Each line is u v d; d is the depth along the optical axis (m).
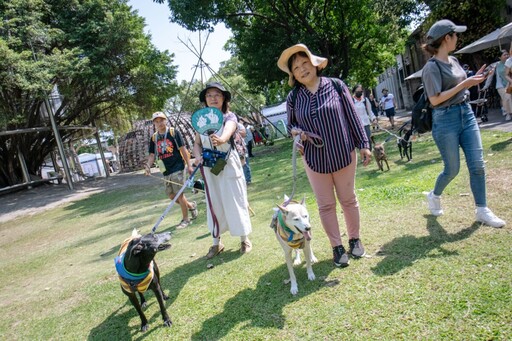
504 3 15.01
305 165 3.61
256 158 16.42
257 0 18.00
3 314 4.18
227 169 4.43
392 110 16.16
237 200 4.43
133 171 26.23
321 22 18.42
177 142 6.18
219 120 4.29
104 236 7.12
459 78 3.56
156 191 12.12
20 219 12.04
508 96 9.28
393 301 2.79
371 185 6.33
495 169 5.37
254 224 5.66
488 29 15.77
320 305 2.98
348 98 3.46
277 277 3.64
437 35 3.51
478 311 2.46
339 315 2.79
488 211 3.67
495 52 15.53
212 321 3.12
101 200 12.74
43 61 14.54
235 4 17.84
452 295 2.69
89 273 4.98
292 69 3.44
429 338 2.34
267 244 4.61
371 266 3.40
